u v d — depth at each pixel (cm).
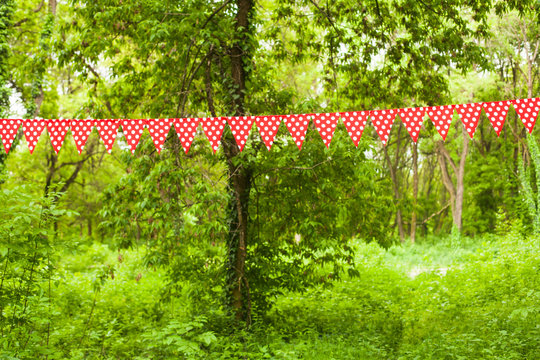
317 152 874
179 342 525
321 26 1046
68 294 1045
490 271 1270
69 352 658
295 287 909
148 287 1309
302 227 901
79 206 3081
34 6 1978
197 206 729
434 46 983
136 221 820
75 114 879
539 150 2391
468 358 646
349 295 1194
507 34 2247
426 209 3966
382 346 780
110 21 808
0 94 1413
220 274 886
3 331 525
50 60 922
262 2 1450
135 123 589
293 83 2228
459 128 2952
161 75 925
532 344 668
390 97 1051
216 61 896
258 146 882
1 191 490
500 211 1998
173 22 790
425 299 1103
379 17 975
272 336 780
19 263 511
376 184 912
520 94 2570
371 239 968
